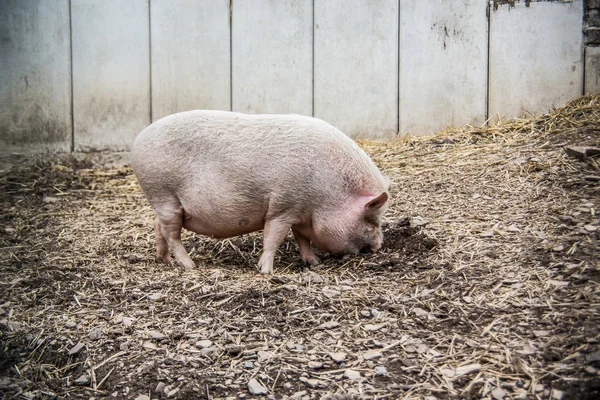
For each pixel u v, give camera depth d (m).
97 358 2.49
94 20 5.03
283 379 2.33
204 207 3.13
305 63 5.09
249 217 3.13
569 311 2.51
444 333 2.50
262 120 3.12
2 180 4.66
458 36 4.98
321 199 3.08
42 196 4.45
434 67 5.03
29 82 5.04
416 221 3.45
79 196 4.43
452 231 3.28
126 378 2.38
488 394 2.16
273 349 2.48
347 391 2.25
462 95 5.03
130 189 4.55
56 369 2.46
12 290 2.97
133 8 5.04
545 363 2.27
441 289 2.77
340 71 5.08
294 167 3.03
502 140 4.41
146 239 3.64
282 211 3.09
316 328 2.59
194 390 2.29
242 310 2.73
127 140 5.12
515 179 3.74
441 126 5.07
